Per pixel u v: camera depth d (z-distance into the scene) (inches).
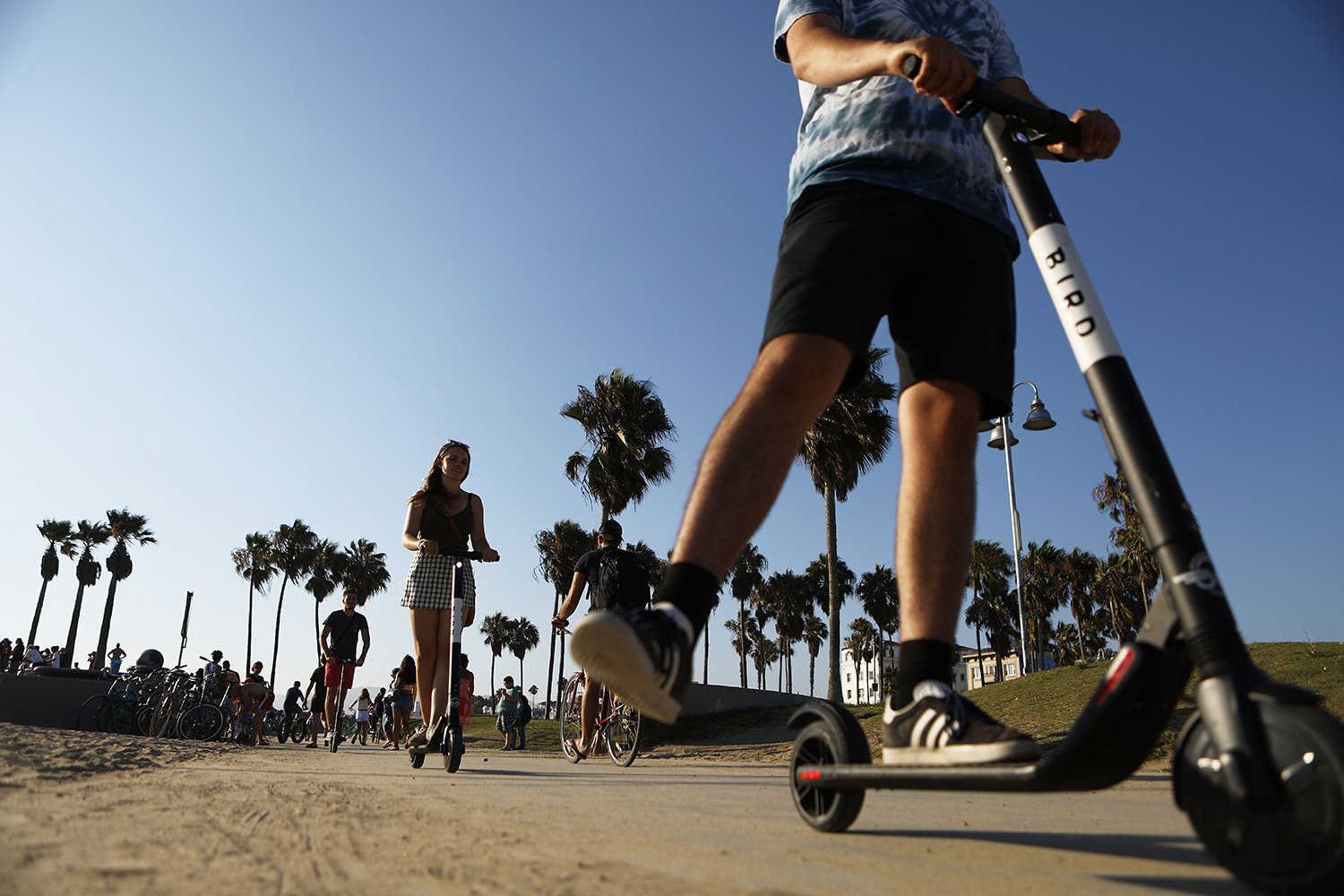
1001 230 67.9
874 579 2281.0
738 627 2746.1
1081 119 57.4
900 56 53.6
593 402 918.4
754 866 40.7
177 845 41.9
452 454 180.5
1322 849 30.8
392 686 585.0
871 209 61.8
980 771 44.1
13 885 30.4
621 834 51.3
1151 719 39.5
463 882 34.8
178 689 369.4
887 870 40.5
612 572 245.4
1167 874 40.1
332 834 47.6
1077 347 45.6
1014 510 741.3
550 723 1052.5
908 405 66.7
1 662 657.6
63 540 1747.0
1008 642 2450.8
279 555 1945.1
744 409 55.9
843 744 55.4
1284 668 350.9
